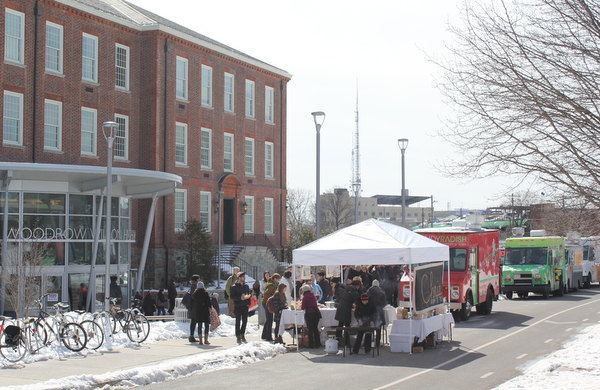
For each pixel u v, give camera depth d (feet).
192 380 47.11
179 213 148.66
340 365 53.78
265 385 44.98
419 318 62.13
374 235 62.18
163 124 143.84
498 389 41.42
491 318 91.56
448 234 89.81
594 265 174.40
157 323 75.72
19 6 118.93
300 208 444.96
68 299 100.78
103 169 93.61
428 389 43.27
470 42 44.75
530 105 42.09
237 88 168.55
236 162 167.63
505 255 134.72
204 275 140.67
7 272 88.12
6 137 116.78
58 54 126.52
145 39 143.43
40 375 46.73
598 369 48.16
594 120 42.11
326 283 86.94
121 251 112.06
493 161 44.93
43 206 99.25
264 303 69.41
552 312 99.91
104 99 135.13
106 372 48.08
